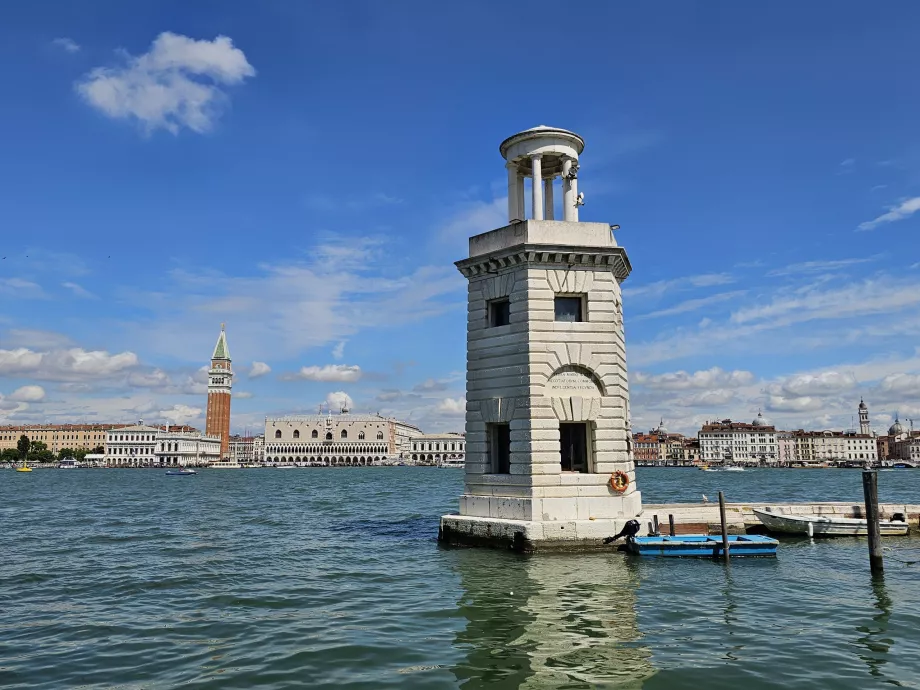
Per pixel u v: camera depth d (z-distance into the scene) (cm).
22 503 7081
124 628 1805
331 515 5306
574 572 2380
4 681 1400
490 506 2833
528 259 2838
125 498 8031
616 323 2911
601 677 1378
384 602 2056
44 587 2361
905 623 1784
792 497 7844
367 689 1329
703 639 1633
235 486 11694
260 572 2609
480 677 1386
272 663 1494
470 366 3000
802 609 1922
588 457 2845
